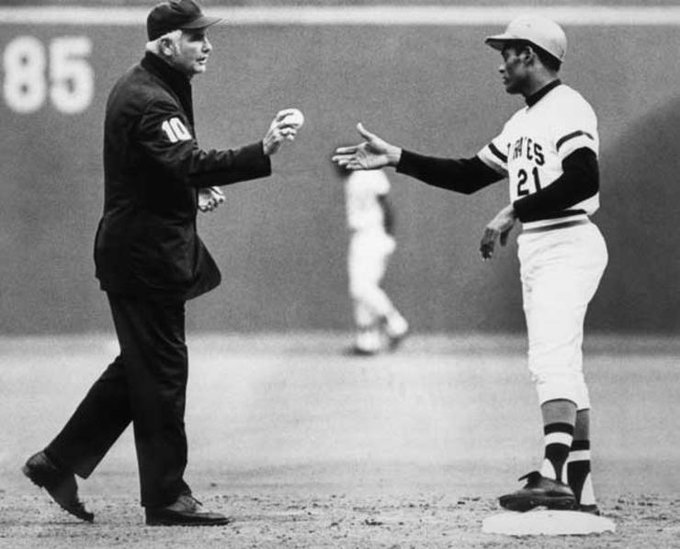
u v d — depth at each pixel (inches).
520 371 2289.6
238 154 908.6
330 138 2950.3
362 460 1425.9
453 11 2982.3
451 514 1021.8
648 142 2957.7
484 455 1462.8
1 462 1396.4
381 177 2571.4
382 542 874.8
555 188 924.6
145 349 930.7
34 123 2984.7
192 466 1382.9
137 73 935.7
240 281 2906.0
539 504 912.3
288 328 2901.1
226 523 957.8
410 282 2893.7
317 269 2906.0
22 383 2118.6
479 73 2982.3
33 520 988.6
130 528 939.3
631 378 2209.6
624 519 991.0
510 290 2891.2
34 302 2933.1
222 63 2982.3
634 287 2908.5
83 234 2955.2
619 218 2930.6
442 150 2982.3
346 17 2982.3
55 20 2999.5
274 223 2910.9
